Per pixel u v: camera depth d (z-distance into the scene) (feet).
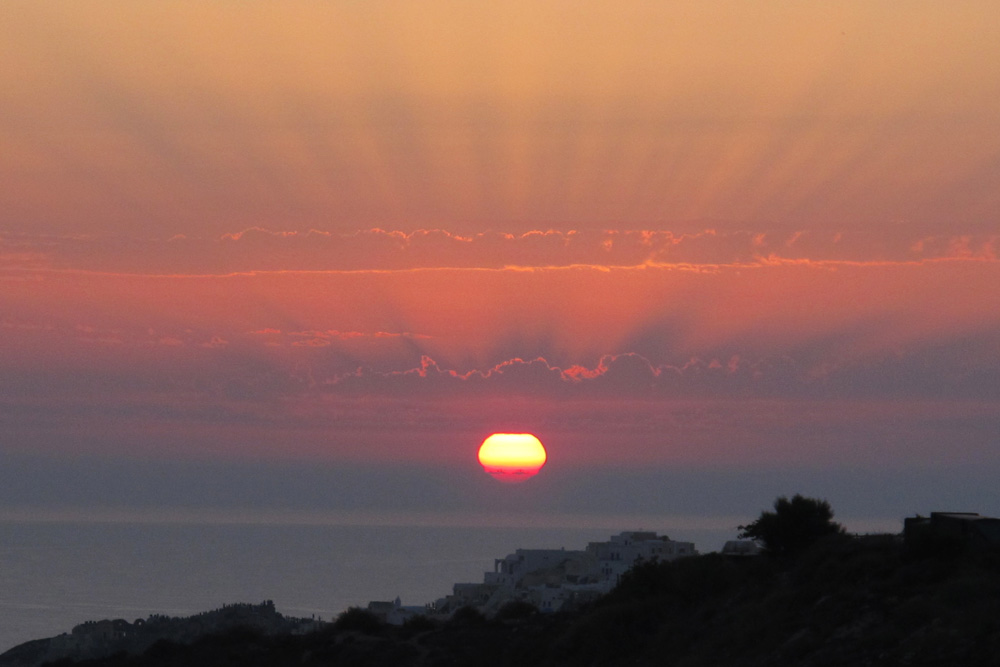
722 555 581.53
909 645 359.25
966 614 363.15
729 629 463.83
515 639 618.03
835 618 409.28
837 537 493.77
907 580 412.16
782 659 400.06
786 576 494.18
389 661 627.46
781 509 540.52
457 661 602.03
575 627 563.89
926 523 456.86
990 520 433.48
